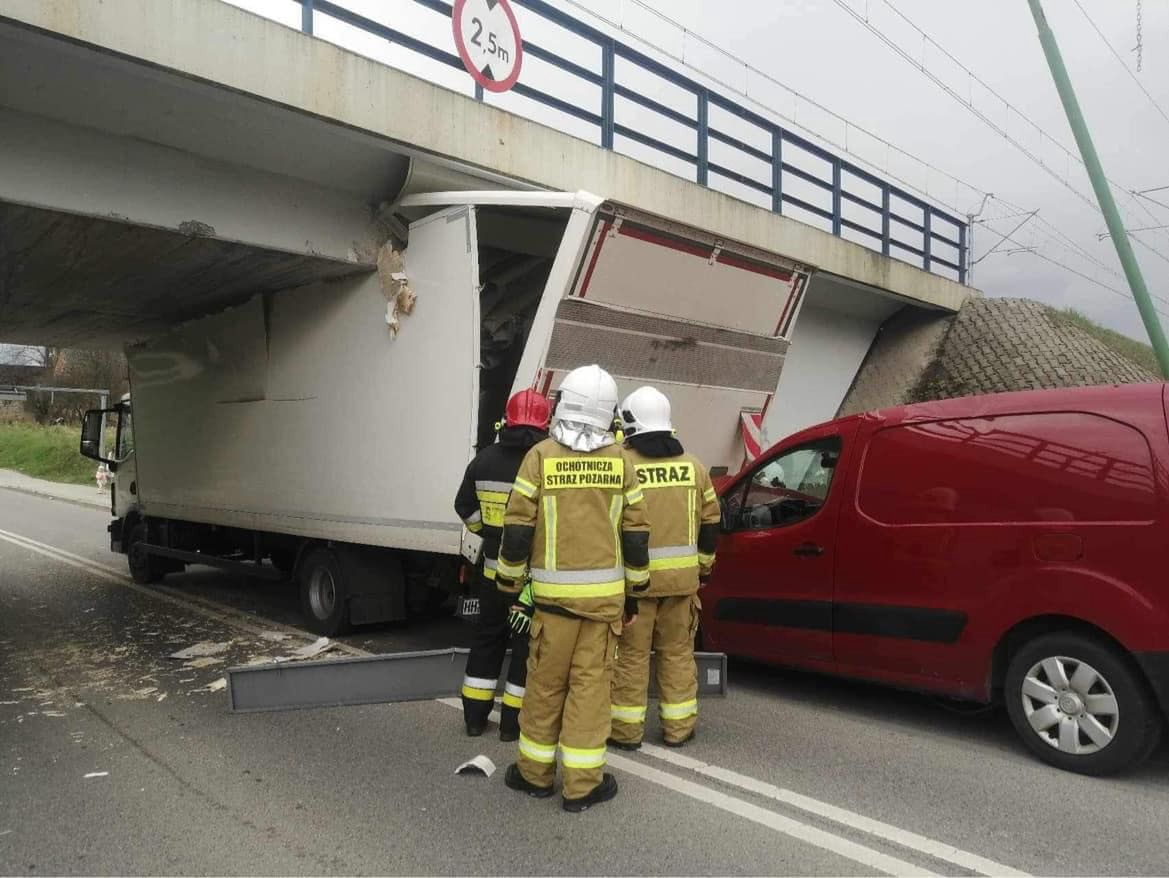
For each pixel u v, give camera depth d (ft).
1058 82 30.09
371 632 23.48
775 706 17.10
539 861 10.61
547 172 27.96
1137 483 12.66
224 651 21.68
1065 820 11.70
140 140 19.42
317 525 22.74
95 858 10.84
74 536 49.34
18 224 19.38
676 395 20.22
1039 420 13.99
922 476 15.17
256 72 19.24
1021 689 13.78
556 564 12.03
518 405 14.85
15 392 145.59
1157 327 29.27
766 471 18.04
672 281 18.52
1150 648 12.18
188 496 29.43
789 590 16.99
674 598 14.33
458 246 18.84
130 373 34.01
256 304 25.55
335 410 22.30
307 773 13.53
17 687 18.60
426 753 14.37
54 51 16.88
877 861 10.61
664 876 10.23
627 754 14.32
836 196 47.29
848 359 54.95
